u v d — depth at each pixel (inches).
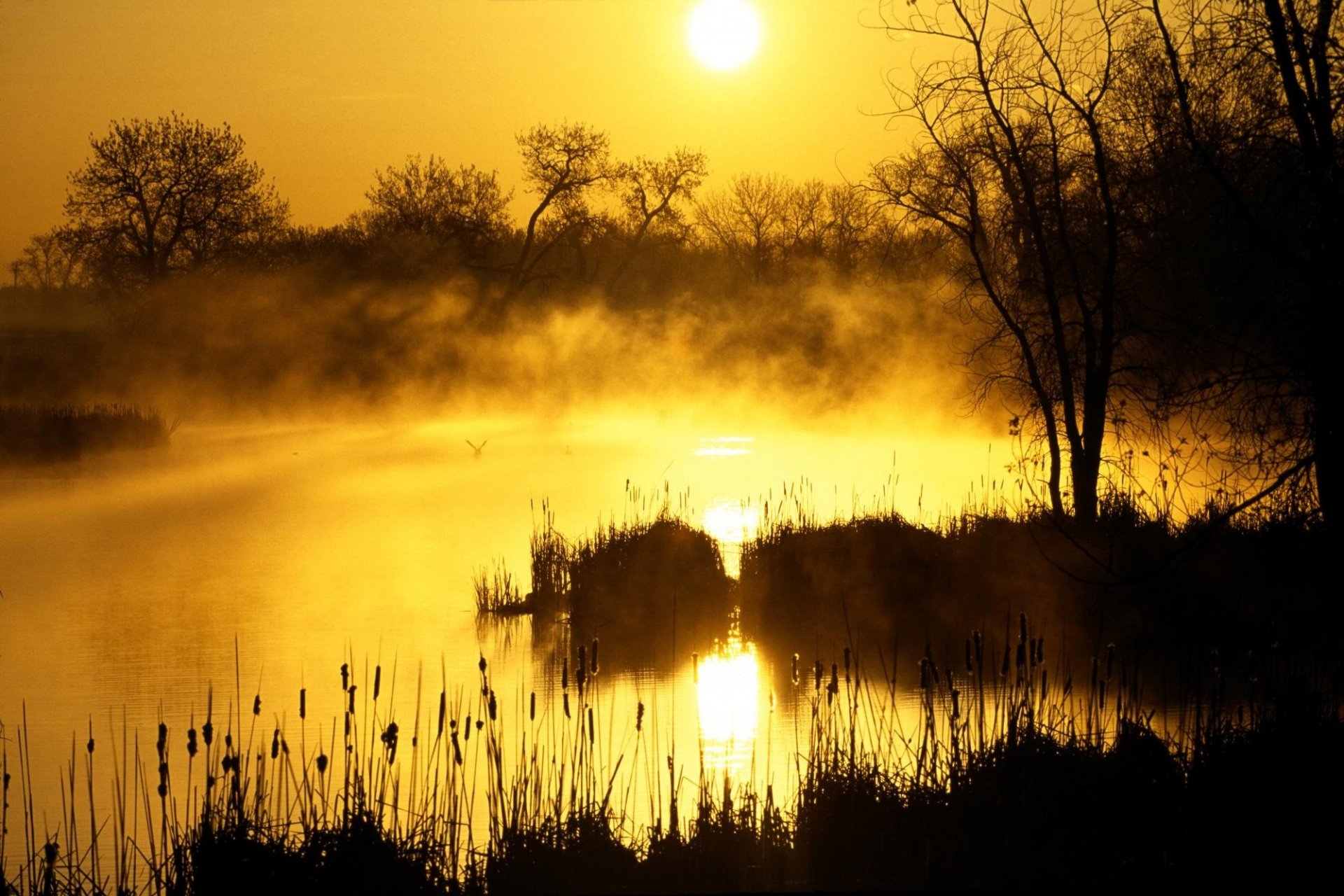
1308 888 352.8
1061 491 969.5
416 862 371.2
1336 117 496.4
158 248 3248.0
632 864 379.6
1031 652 461.1
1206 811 386.9
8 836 446.3
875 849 379.2
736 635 806.5
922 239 1002.1
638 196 3412.9
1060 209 844.0
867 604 831.7
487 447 2358.5
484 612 881.5
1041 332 961.5
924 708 468.1
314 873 363.3
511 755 516.4
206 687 669.9
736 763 507.8
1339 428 476.1
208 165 3255.4
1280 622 634.2
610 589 858.8
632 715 594.9
